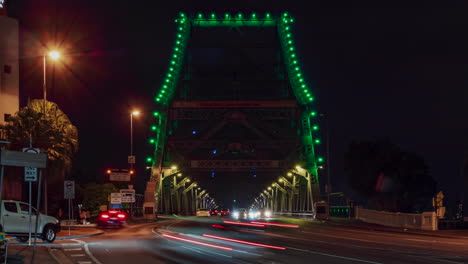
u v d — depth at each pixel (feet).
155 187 285.64
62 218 182.50
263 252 71.20
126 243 88.84
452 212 166.20
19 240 87.92
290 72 315.58
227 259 62.23
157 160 295.69
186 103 314.35
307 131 295.07
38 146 142.41
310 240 95.35
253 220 231.71
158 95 310.86
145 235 113.09
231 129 331.98
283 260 60.64
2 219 78.18
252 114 320.70
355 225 158.20
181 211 418.92
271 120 341.41
